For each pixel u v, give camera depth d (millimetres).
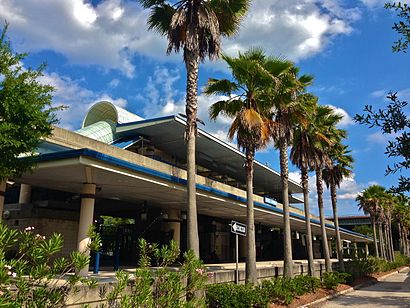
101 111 27531
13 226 16656
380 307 15219
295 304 14289
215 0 13211
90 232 5848
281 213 25688
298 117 18109
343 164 29078
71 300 6902
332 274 21703
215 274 12875
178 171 16031
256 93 15547
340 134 26109
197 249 11148
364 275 30469
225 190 19484
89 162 11117
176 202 19500
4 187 12602
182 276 7609
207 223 29078
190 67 12461
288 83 15594
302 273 20781
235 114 15609
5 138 8594
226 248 32344
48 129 9992
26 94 9375
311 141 22094
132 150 24141
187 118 12148
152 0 13398
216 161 29625
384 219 53781
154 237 23203
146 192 16141
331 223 41625
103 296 7570
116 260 16297
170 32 12766
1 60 9070
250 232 14164
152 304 6504
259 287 13234
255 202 21781
